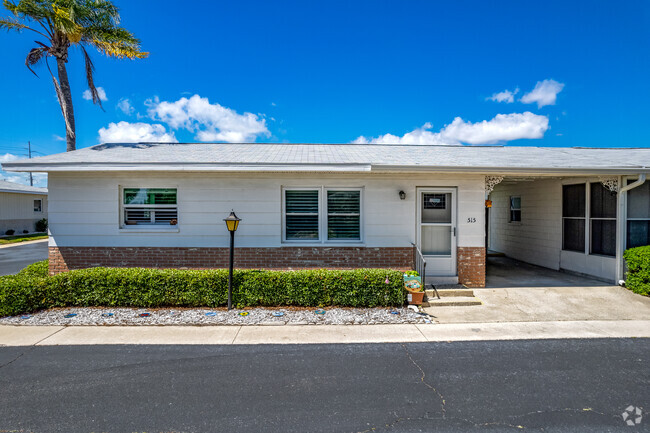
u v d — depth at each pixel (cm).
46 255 1595
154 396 368
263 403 356
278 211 806
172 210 815
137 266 805
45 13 1273
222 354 473
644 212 825
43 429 314
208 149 970
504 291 787
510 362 448
